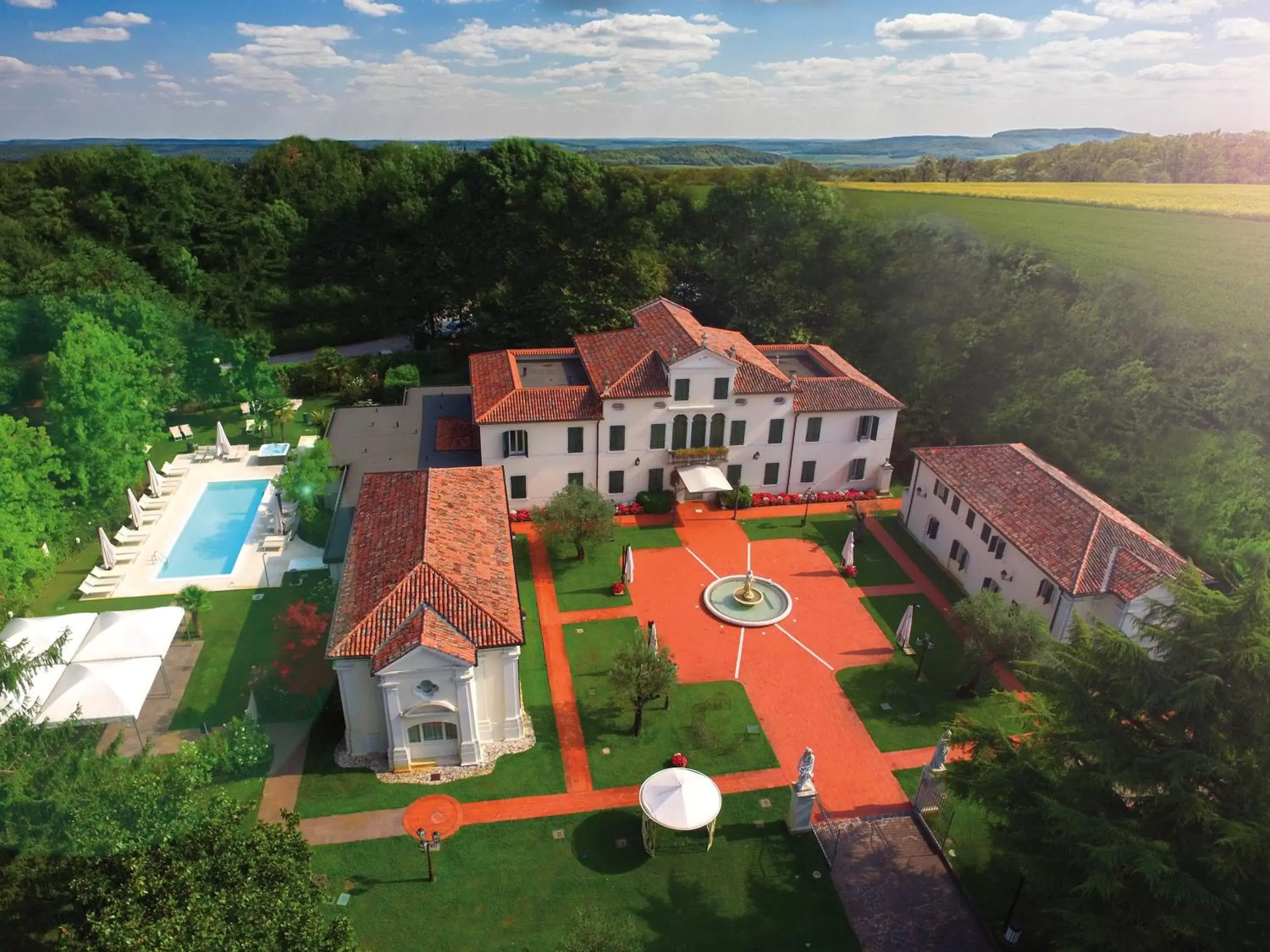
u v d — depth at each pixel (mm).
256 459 57625
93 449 46500
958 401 64812
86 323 49500
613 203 86875
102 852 18797
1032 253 69250
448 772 32750
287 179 91625
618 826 30672
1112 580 37406
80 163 80562
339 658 30672
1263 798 20422
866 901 28078
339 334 85688
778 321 73562
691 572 47594
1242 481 47844
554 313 77125
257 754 31109
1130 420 55406
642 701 34031
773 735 35438
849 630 42625
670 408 51875
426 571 33094
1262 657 20406
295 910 19172
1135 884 20750
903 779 33312
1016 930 26406
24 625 34469
